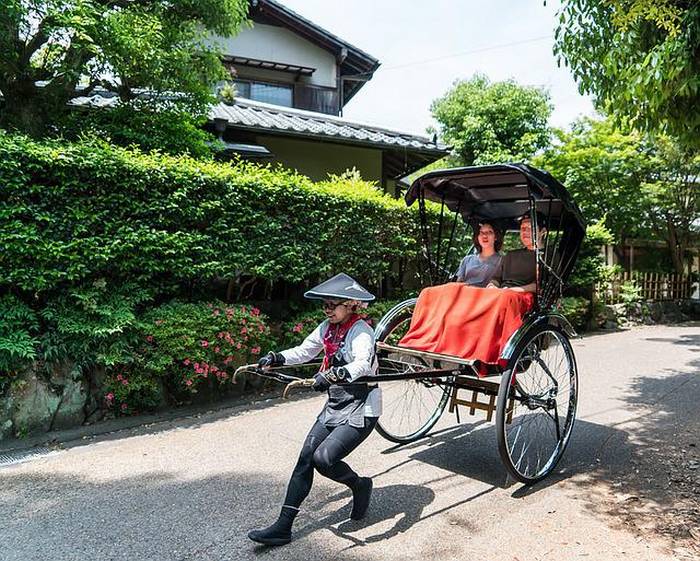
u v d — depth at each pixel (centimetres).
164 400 526
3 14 466
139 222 504
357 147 1024
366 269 698
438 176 422
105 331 462
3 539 288
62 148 467
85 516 313
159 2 616
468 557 272
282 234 605
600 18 455
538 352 394
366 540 288
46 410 456
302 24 1255
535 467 388
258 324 566
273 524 294
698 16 383
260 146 870
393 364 413
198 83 645
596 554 274
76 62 540
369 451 426
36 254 444
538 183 368
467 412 531
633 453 420
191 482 361
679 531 298
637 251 1442
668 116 455
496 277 457
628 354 858
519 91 1814
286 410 532
